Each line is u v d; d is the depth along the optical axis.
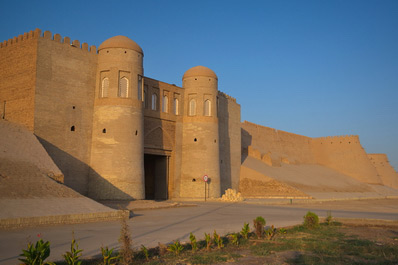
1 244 8.19
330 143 55.97
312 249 8.28
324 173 50.88
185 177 28.17
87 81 22.44
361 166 52.75
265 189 33.53
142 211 17.45
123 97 22.48
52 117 20.41
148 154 26.36
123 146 22.02
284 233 10.69
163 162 27.72
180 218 14.62
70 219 11.88
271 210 19.30
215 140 28.86
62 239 8.98
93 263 6.51
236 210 18.84
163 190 27.50
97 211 12.97
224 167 32.72
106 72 22.72
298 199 30.16
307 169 49.81
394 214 18.19
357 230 11.59
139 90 23.72
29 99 19.92
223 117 33.53
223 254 7.59
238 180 34.84
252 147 42.72
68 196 13.77
